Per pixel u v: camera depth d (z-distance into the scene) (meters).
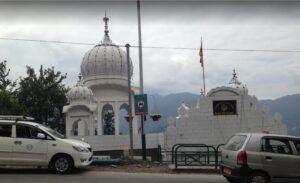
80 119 40.03
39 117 51.38
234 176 12.94
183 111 34.97
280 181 12.86
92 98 41.34
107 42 44.03
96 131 41.97
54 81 52.16
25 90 50.31
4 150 16.12
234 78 41.12
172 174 17.20
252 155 12.84
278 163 12.88
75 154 16.25
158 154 22.86
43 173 16.36
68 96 41.31
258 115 29.00
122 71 42.97
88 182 14.27
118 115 42.50
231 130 28.88
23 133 16.39
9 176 15.41
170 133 29.20
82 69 44.00
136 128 40.12
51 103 51.72
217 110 29.08
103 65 42.47
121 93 42.97
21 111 37.97
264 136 13.16
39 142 16.22
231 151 13.48
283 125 29.11
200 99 29.30
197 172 17.83
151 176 16.31
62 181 14.35
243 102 29.14
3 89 42.44
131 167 18.78
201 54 35.12
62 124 52.22
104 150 31.83
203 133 28.95
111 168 18.38
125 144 32.22
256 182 12.78
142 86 25.52
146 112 20.97
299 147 13.20
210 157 22.12
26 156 16.14
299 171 12.92
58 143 16.30
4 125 16.47
